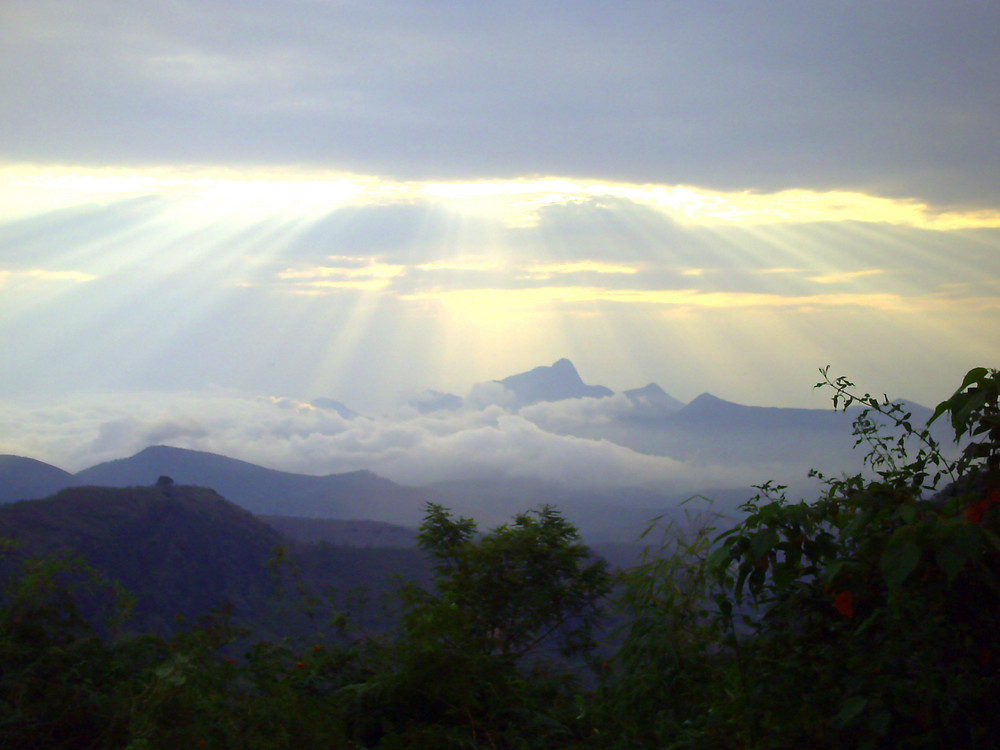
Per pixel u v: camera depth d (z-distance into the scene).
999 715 2.10
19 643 3.22
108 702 3.02
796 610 2.69
